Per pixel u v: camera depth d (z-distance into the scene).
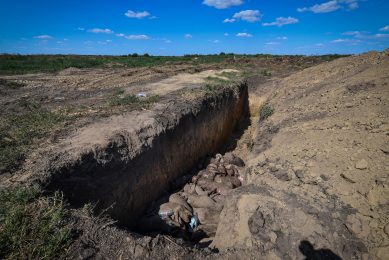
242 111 14.82
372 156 4.38
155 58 32.97
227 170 8.25
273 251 3.65
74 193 4.84
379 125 5.11
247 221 4.18
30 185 4.21
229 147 11.66
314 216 3.84
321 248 3.51
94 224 3.61
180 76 16.61
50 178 4.55
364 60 10.38
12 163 4.80
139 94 10.68
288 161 5.19
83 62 25.16
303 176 4.59
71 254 3.18
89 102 9.52
